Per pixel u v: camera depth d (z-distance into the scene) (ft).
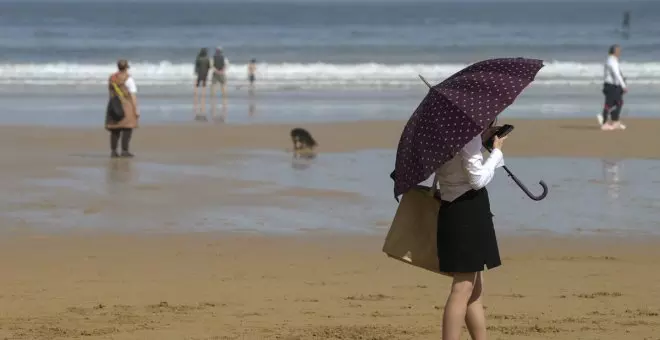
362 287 60.54
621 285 60.85
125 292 58.59
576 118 182.50
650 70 312.91
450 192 39.37
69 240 76.69
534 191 99.45
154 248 73.72
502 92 38.45
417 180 38.37
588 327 49.42
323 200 95.04
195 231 80.43
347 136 151.43
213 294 58.08
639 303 55.52
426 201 40.47
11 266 66.90
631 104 213.05
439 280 63.00
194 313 52.80
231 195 97.86
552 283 61.52
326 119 180.55
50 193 98.78
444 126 37.99
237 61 377.30
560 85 266.16
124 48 445.78
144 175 111.55
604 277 63.36
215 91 247.29
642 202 93.40
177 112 195.00
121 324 50.26
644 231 80.23
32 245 74.64
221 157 127.44
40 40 498.69
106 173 112.88
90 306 54.60
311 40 510.99
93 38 517.55
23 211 88.89
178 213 88.33
